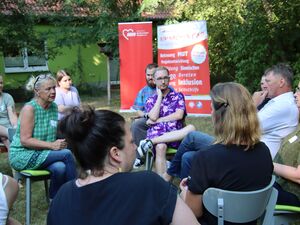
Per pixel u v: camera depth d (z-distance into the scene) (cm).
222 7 1153
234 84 210
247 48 952
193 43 831
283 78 307
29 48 1168
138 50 909
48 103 361
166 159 425
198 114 845
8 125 493
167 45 860
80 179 139
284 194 251
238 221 200
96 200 129
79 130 135
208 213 205
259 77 948
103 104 1114
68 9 1245
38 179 347
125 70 923
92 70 1507
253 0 934
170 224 128
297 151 260
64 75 526
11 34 1126
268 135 305
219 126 207
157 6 1208
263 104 378
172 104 438
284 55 962
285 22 938
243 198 195
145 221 125
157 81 438
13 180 169
